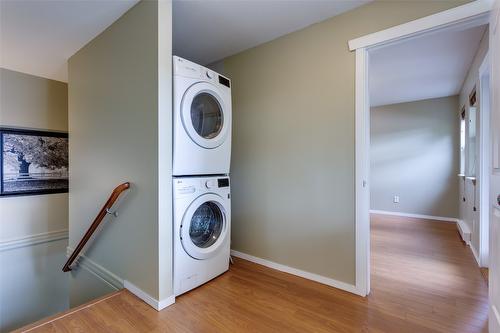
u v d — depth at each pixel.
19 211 3.00
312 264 2.19
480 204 2.51
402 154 5.11
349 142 1.98
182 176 1.93
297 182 2.28
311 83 2.18
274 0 1.87
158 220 1.73
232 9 1.98
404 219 4.75
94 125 2.37
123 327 1.54
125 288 2.01
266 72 2.49
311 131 2.18
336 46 2.04
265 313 1.69
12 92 2.99
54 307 3.23
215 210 2.27
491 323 1.43
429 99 4.82
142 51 1.82
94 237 2.41
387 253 2.88
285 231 2.36
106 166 2.22
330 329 1.53
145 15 1.80
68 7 1.90
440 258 2.72
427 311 1.72
